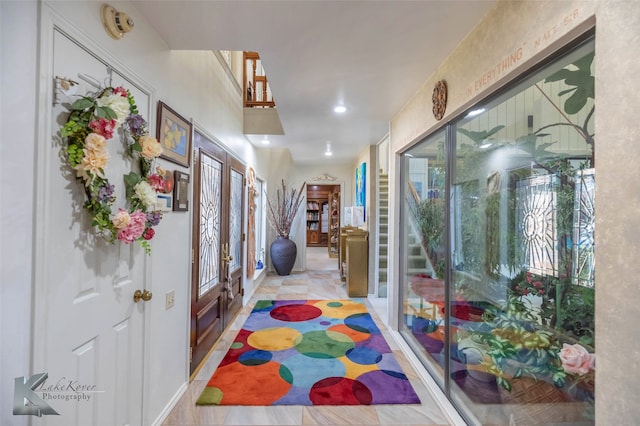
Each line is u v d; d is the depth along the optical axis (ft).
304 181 22.25
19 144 3.21
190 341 7.51
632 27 2.69
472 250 6.18
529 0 4.08
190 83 7.34
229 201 11.05
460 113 6.34
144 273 5.35
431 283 8.10
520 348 4.78
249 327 11.07
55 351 3.51
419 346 8.81
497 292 5.37
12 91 3.20
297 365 8.32
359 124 11.92
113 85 4.46
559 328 4.04
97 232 4.18
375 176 15.71
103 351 4.36
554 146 4.04
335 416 6.33
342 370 8.09
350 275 15.38
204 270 8.66
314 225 38.93
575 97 3.70
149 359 5.51
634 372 2.67
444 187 7.32
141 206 4.72
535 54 3.96
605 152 2.95
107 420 4.45
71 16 3.66
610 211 2.89
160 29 5.66
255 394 6.98
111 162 4.38
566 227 3.89
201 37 5.90
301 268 21.68
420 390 7.29
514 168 4.88
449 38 5.87
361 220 17.17
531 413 4.51
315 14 5.18
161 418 5.99
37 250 3.25
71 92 3.60
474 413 5.95
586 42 3.51
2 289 3.21
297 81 7.92
